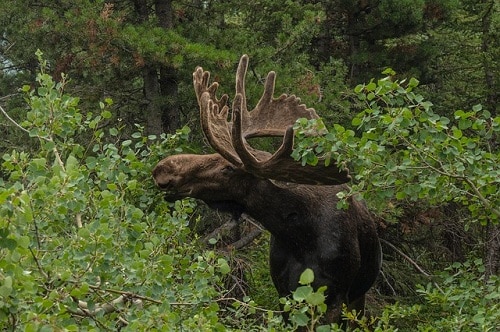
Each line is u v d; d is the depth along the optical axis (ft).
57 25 72.33
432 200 34.73
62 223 29.43
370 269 43.65
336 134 32.76
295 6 88.38
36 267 25.98
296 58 81.00
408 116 31.94
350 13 93.20
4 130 85.30
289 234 40.75
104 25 70.95
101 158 35.17
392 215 73.26
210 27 81.00
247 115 42.65
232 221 41.01
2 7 76.13
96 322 27.66
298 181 38.29
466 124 32.60
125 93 77.05
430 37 96.07
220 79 71.46
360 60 90.43
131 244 29.58
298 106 42.75
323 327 22.89
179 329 28.84
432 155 32.91
